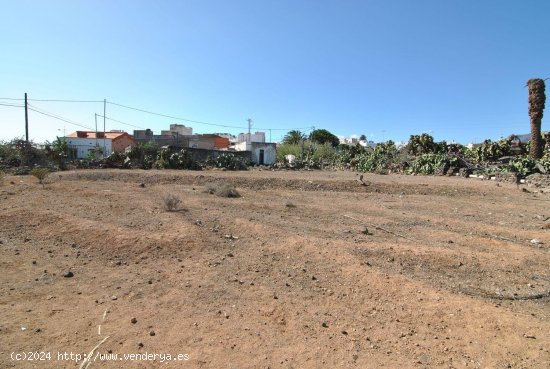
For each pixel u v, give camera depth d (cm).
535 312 471
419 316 448
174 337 389
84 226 786
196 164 2662
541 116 2650
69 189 1406
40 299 472
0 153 2314
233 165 2753
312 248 676
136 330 400
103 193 1329
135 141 4922
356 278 554
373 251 681
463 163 2547
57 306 454
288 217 997
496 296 514
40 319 419
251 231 798
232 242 727
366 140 7894
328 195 1520
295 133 6156
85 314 434
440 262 642
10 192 1288
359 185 1744
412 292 507
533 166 2094
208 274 567
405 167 2862
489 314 451
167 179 1819
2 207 988
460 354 374
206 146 5550
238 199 1305
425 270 611
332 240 740
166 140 5284
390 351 377
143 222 849
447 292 516
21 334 386
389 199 1421
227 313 445
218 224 854
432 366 354
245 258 638
